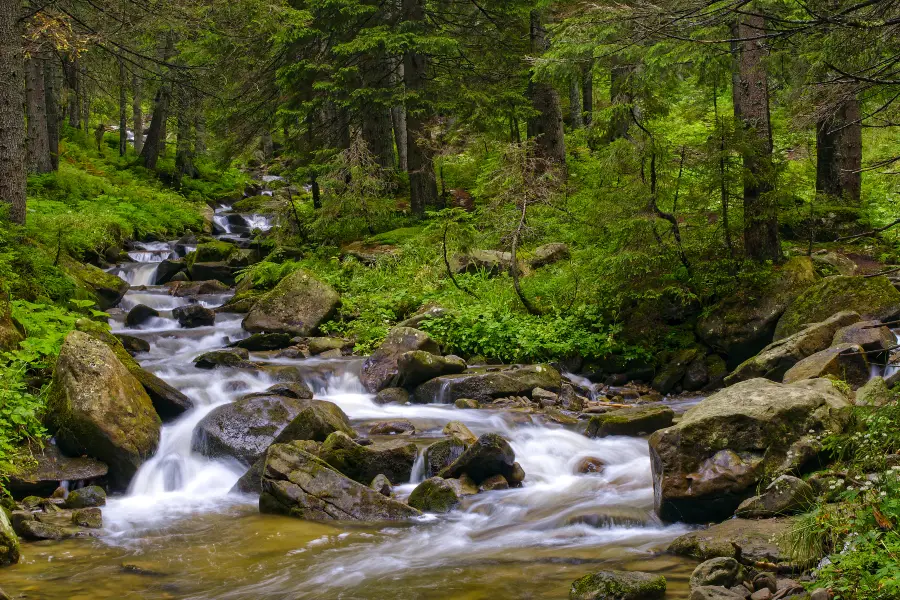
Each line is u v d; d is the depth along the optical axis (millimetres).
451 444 8109
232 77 21141
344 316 14641
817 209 15609
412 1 20328
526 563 5746
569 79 14703
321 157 20344
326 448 7887
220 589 5402
